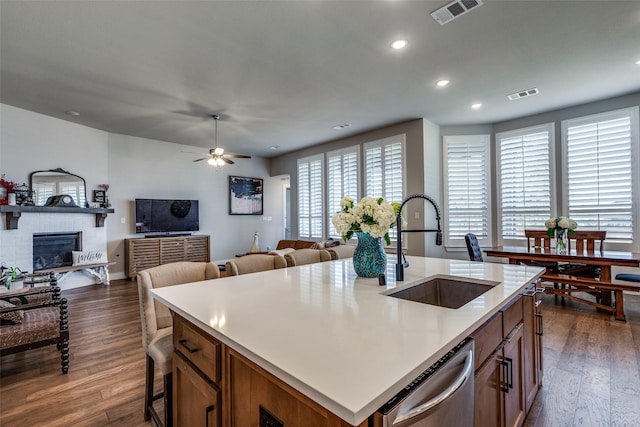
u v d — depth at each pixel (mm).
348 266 2395
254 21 2568
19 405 2055
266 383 925
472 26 2680
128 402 2086
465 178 5660
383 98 4305
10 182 4418
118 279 5973
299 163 7621
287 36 2789
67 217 5152
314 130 5871
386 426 730
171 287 1745
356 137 6277
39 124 4820
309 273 2121
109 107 4520
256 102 4367
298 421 826
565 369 2414
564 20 2607
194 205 7008
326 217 6945
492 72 3557
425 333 1047
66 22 2555
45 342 2402
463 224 5645
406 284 1787
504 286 1682
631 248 4336
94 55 3082
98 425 1863
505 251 4312
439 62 3303
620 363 2492
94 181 5586
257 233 8047
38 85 3766
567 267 4238
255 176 8312
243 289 1688
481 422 1202
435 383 899
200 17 2508
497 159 5555
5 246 4410
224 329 1105
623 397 2049
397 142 5578
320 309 1326
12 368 2543
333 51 3051
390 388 732
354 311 1292
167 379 1594
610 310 3604
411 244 5430
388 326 1116
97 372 2480
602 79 3793
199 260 6828
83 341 3068
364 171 6133
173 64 3268
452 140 5695
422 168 5273
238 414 1048
